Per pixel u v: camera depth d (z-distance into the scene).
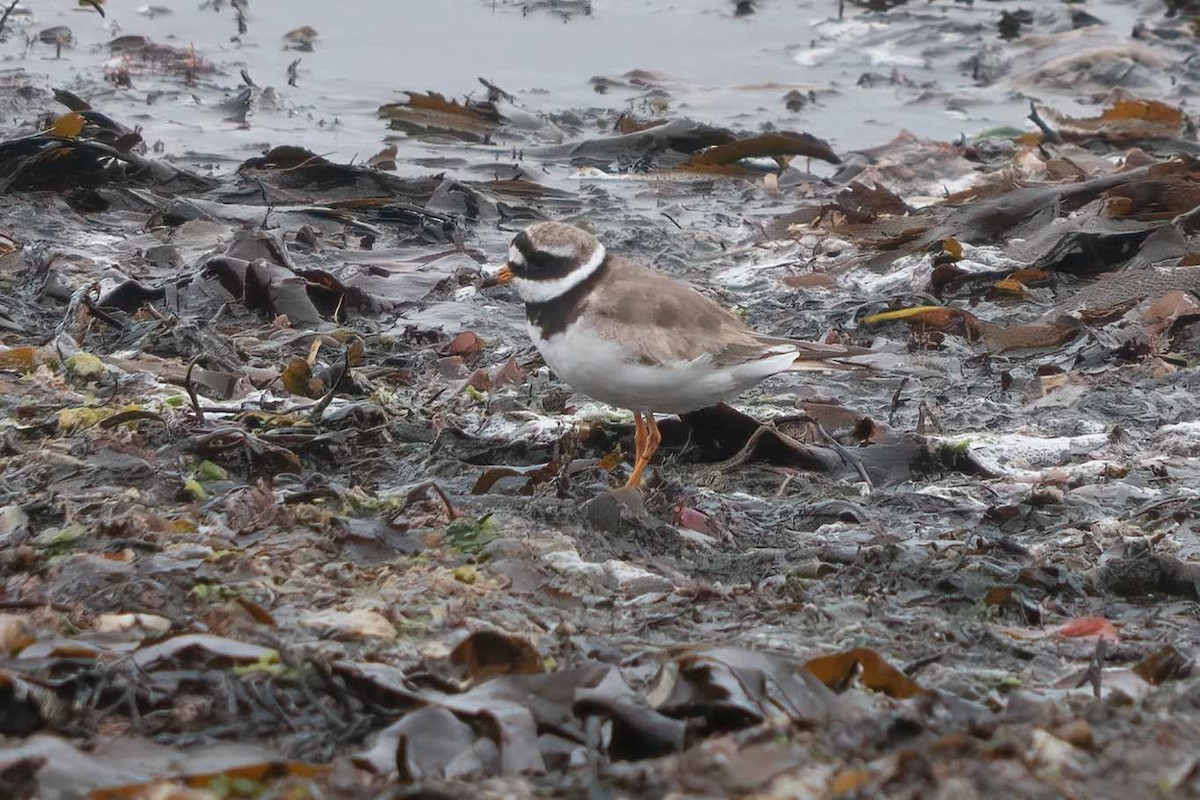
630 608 8.48
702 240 18.45
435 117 22.67
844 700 6.56
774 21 27.81
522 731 5.95
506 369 13.34
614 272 10.89
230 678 6.48
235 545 8.72
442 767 5.90
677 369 10.50
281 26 26.88
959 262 16.80
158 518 8.88
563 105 23.78
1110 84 24.86
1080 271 16.66
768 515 10.55
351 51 25.91
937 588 9.05
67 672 6.62
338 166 19.03
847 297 16.34
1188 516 10.52
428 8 28.12
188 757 5.90
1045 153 21.00
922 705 6.55
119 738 6.02
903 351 14.84
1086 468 11.60
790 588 8.93
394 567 8.64
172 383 12.36
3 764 5.56
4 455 10.20
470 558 8.92
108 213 17.86
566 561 9.05
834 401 13.23
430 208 18.97
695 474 11.33
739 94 24.42
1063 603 9.11
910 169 20.91
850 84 25.06
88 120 19.66
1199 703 6.71
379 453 11.12
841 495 10.98
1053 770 5.57
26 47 24.58
